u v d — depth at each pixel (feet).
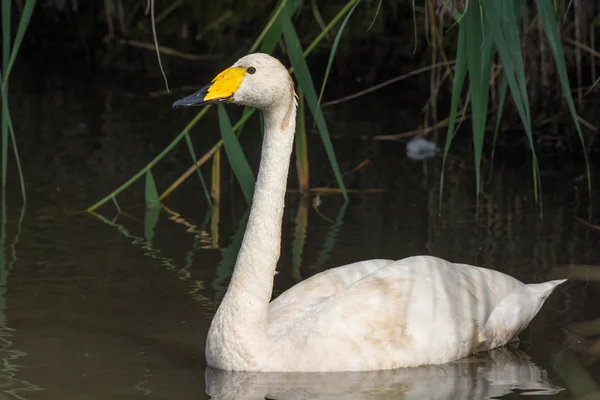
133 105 69.10
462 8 31.68
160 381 28.78
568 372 29.81
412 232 43.57
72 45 85.46
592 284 37.24
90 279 37.65
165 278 37.91
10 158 55.67
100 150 57.47
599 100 62.03
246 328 29.53
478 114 30.91
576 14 54.44
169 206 48.11
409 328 30.22
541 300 32.68
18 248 41.11
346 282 32.09
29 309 34.58
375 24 76.23
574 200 48.14
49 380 28.71
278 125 30.09
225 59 79.87
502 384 28.81
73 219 45.42
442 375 29.55
